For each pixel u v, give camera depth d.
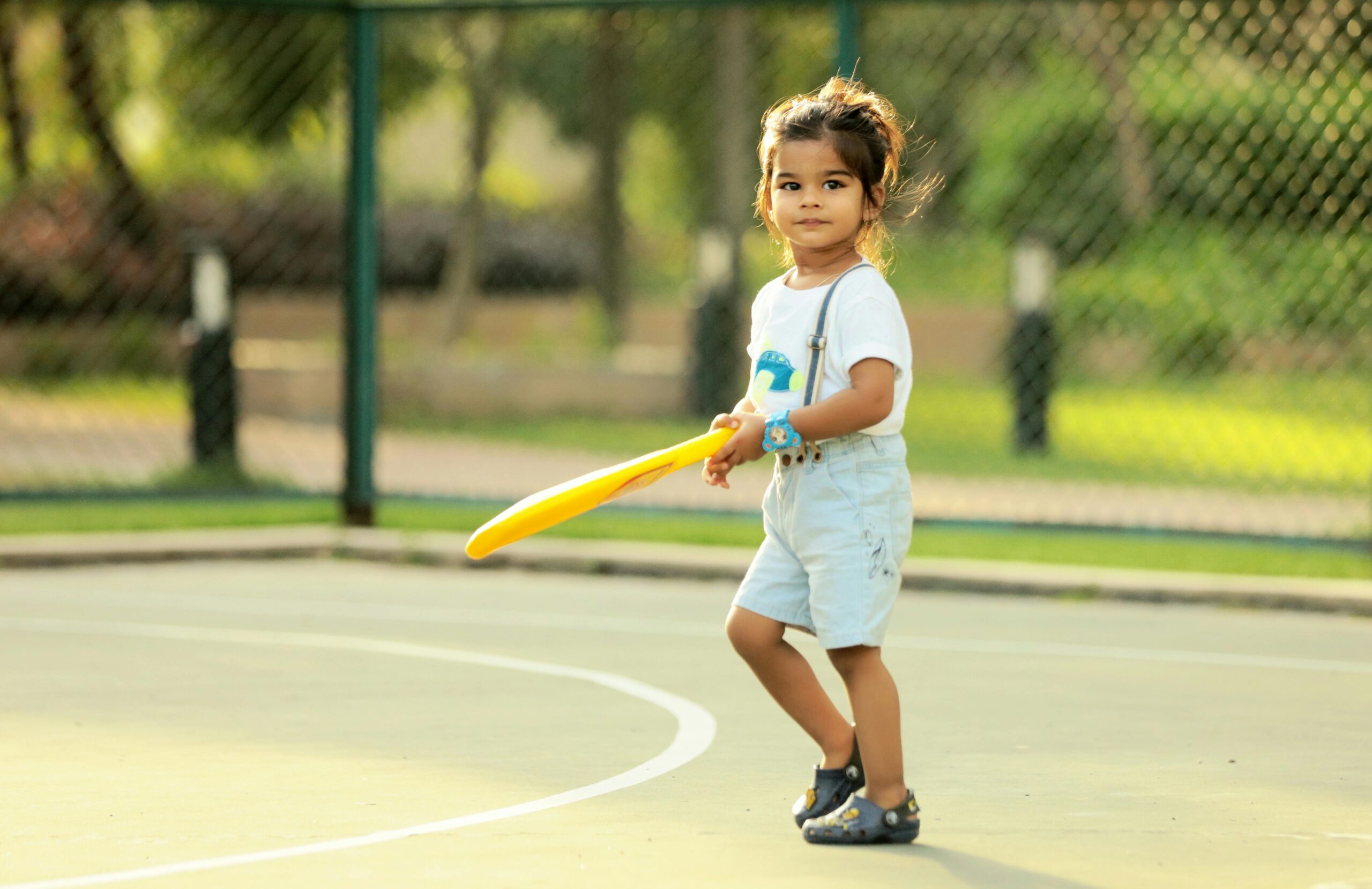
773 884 7.28
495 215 47.12
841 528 7.87
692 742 10.16
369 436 18.98
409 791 8.93
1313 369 25.48
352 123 18.83
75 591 15.96
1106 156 37.09
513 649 13.24
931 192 11.76
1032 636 14.04
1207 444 26.53
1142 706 11.34
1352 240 17.12
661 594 16.14
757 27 37.16
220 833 8.06
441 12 18.27
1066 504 21.52
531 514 7.71
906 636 14.01
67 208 33.56
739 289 31.36
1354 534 19.09
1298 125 17.14
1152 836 8.13
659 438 27.95
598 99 42.28
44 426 28.36
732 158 36.81
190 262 22.62
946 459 25.45
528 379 30.92
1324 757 9.91
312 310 42.19
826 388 7.96
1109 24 25.09
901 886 7.27
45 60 30.86
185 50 30.48
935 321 43.12
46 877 7.31
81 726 10.50
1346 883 7.35
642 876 7.38
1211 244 26.75
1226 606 15.53
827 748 8.19
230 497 18.55
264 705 11.15
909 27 38.97
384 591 16.14
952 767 9.62
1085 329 36.16
